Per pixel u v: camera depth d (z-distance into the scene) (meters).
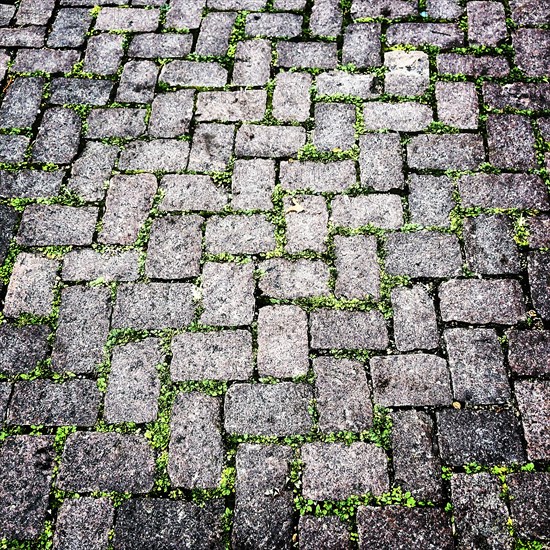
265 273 2.40
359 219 2.46
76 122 2.65
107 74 2.75
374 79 2.69
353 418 2.22
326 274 2.39
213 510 2.15
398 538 2.12
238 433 2.22
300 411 2.24
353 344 2.30
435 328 2.32
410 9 2.83
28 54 2.80
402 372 2.27
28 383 2.29
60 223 2.49
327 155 2.56
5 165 2.59
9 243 2.47
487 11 2.80
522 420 2.21
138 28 2.84
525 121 2.59
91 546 2.14
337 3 2.86
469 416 2.22
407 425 2.21
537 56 2.71
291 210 2.48
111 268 2.42
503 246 2.41
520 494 2.14
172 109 2.67
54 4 2.91
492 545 2.11
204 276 2.40
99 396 2.27
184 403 2.25
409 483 2.16
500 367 2.27
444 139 2.57
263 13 2.85
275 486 2.17
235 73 2.73
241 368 2.29
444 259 2.40
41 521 2.16
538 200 2.47
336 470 2.18
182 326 2.34
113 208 2.51
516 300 2.34
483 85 2.66
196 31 2.82
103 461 2.21
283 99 2.67
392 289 2.37
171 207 2.50
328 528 2.13
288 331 2.33
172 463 2.20
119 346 2.32
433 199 2.48
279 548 2.12
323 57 2.74
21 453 2.22
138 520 2.15
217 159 2.57
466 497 2.15
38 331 2.35
